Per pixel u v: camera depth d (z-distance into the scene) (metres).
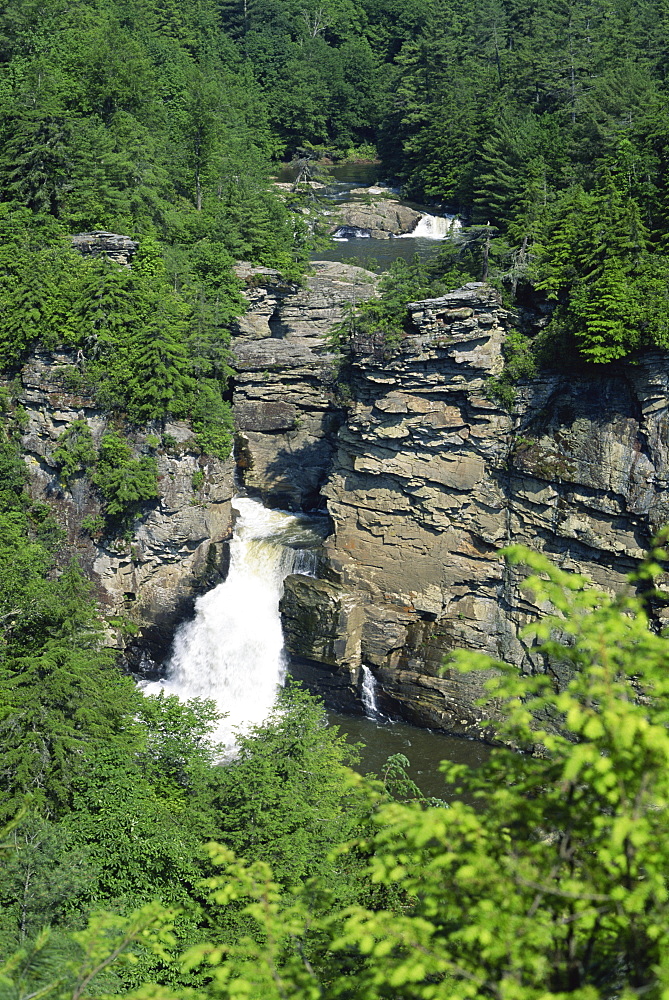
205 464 72.69
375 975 16.03
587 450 61.19
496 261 69.38
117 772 38.75
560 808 15.98
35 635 46.69
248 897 33.88
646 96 92.62
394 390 67.75
